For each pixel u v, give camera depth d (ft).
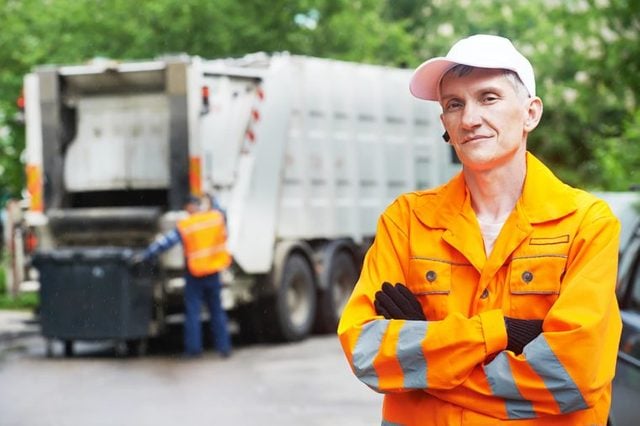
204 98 47.65
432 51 123.54
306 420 31.71
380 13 120.88
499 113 10.73
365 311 11.02
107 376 41.57
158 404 35.01
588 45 51.75
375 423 31.14
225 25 71.61
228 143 48.60
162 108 49.08
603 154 57.82
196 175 47.52
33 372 42.91
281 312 50.57
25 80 50.21
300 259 52.19
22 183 70.13
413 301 10.85
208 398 35.96
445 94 10.94
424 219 11.03
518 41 114.32
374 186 57.52
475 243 10.77
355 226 56.18
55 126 49.80
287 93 51.34
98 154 49.88
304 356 46.39
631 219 22.33
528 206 10.71
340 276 55.47
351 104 56.03
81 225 48.78
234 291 48.75
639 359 19.22
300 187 52.47
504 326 10.37
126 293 46.50
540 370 10.18
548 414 10.37
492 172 10.85
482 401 10.41
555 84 104.53
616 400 19.34
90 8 70.38
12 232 57.62
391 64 93.71
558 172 102.89
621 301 20.72
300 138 52.49
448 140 11.32
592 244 10.51
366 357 10.66
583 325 10.16
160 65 47.91
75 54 69.56
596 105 66.54
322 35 76.84
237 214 48.52
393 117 58.95
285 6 73.87
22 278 57.36
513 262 10.66
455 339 10.34
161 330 47.70
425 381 10.47
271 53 73.20
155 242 46.75
